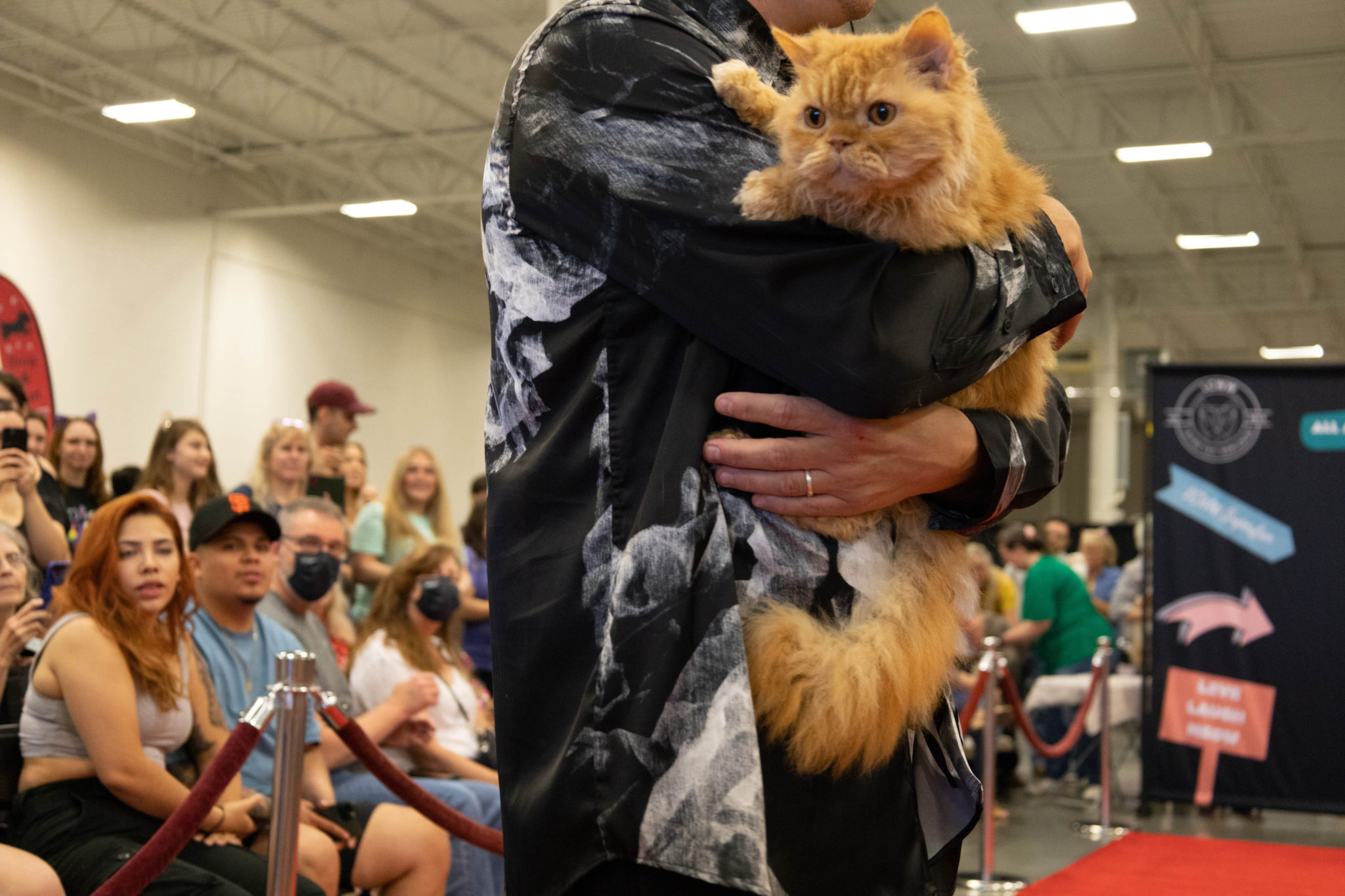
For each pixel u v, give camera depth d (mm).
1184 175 13984
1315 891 4496
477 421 17203
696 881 920
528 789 976
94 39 10336
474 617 5285
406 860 3082
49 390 9773
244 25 10242
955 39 1048
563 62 1063
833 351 908
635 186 989
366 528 5809
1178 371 6148
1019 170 1140
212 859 2703
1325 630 5891
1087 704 5801
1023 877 4863
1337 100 11797
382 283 15305
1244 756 5980
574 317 1029
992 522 1069
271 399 13375
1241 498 6027
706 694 920
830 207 970
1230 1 9844
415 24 10391
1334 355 22500
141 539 2760
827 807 969
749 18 1154
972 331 966
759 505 976
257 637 3311
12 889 2299
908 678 989
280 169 13492
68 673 2607
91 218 11266
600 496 999
